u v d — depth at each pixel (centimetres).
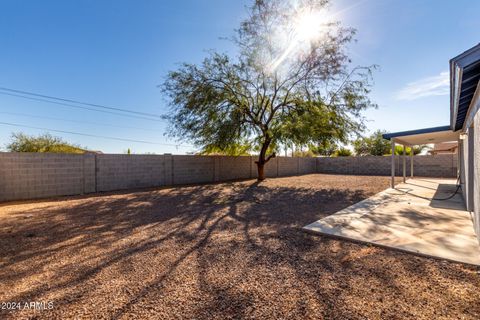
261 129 1374
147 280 280
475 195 418
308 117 1198
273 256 350
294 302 233
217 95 1224
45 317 213
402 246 372
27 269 312
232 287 263
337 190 1060
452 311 216
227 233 464
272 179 1599
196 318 210
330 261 331
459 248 359
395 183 1288
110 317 212
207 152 1457
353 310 219
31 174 884
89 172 1027
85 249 384
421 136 1017
